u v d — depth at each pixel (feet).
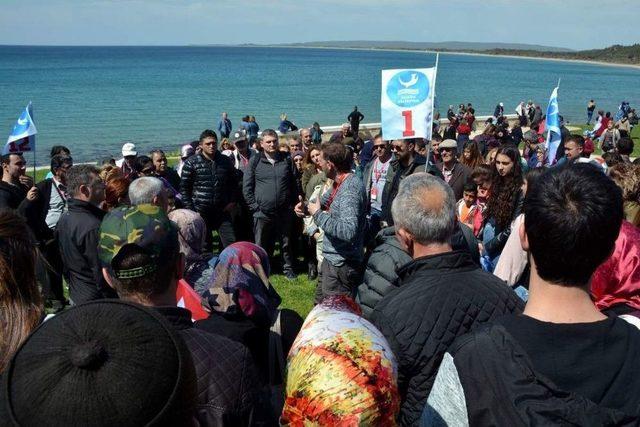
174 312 6.73
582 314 5.23
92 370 3.74
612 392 4.77
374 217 22.79
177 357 4.07
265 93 209.15
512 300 8.08
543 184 5.44
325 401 5.25
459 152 48.37
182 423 3.98
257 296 9.25
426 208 8.28
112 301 4.30
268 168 24.99
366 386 5.29
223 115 90.12
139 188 13.82
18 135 25.16
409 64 566.77
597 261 5.18
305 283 25.54
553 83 324.80
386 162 23.90
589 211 5.08
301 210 19.57
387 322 7.84
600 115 95.66
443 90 250.37
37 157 81.87
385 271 10.75
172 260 6.87
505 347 5.06
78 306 4.23
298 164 30.60
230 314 9.02
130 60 552.82
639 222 11.00
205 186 25.41
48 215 22.30
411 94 20.65
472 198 18.56
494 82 319.06
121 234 6.72
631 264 8.09
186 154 35.09
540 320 5.19
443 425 5.35
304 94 207.51
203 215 25.72
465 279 8.04
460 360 5.25
